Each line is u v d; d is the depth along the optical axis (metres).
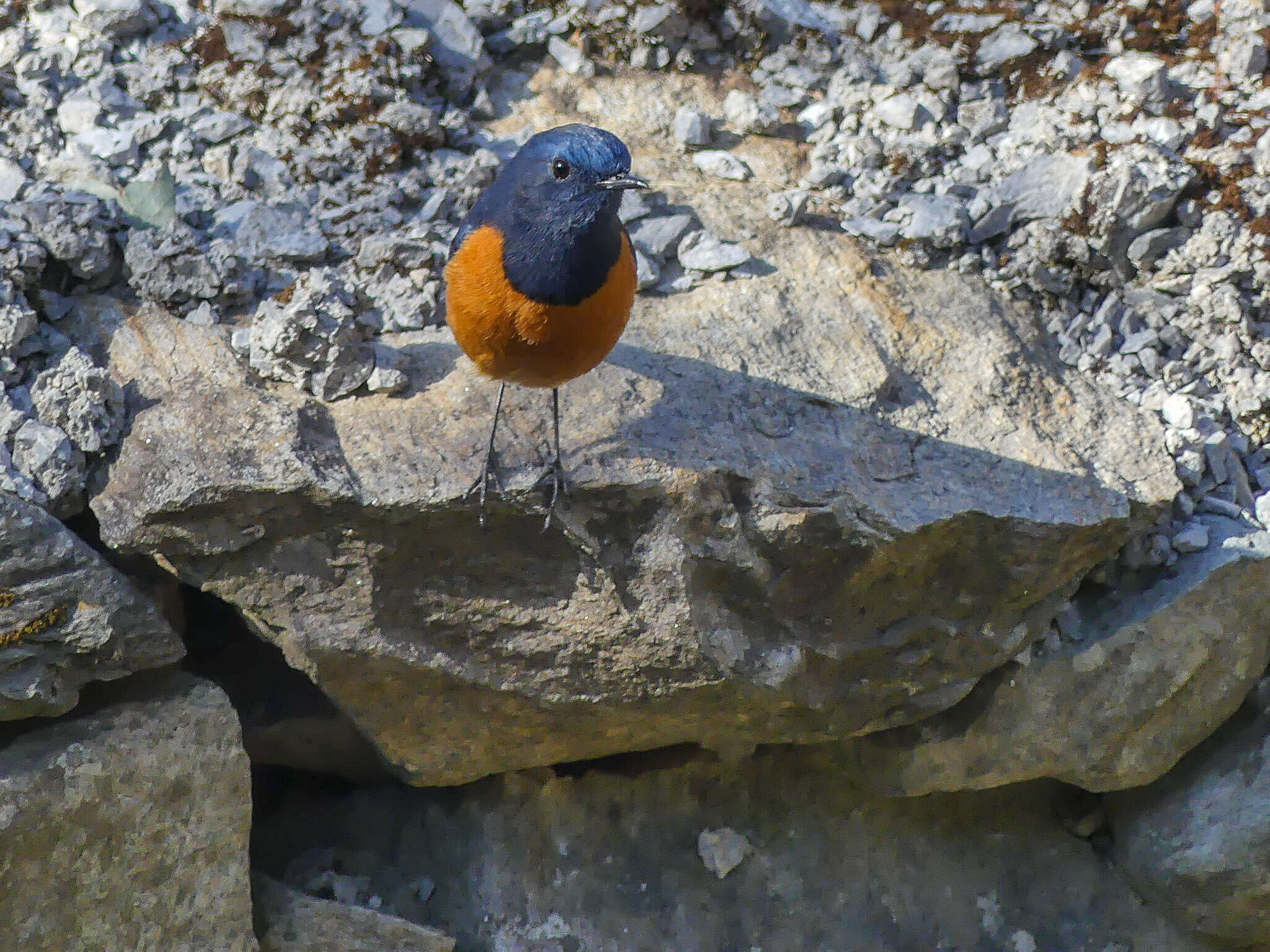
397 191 10.56
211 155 10.47
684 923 10.29
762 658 8.86
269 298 9.58
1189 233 10.70
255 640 10.08
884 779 10.33
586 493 8.22
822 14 12.71
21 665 7.92
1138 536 9.54
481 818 10.18
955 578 9.09
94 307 9.34
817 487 8.62
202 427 8.27
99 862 8.35
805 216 10.89
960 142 11.61
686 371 9.29
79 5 11.06
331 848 10.34
